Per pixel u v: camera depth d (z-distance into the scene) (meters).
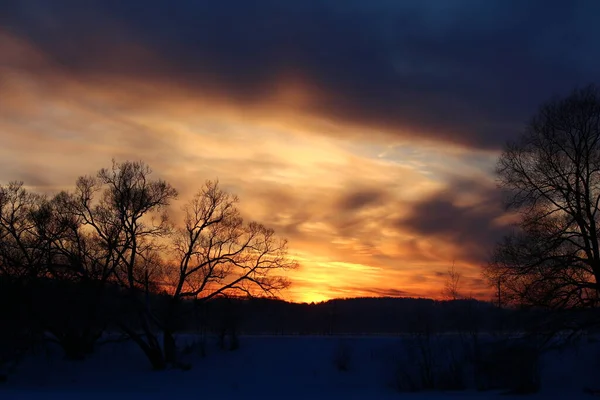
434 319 54.78
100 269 50.69
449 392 43.09
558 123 40.06
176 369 53.34
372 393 44.31
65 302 50.09
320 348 56.50
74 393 44.84
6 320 49.94
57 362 54.69
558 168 40.00
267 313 69.62
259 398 42.16
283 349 57.09
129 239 50.59
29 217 50.62
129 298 50.88
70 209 50.06
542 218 40.16
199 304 53.00
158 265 53.12
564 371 43.78
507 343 41.09
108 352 58.16
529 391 40.78
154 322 53.75
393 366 50.00
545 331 38.69
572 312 37.56
